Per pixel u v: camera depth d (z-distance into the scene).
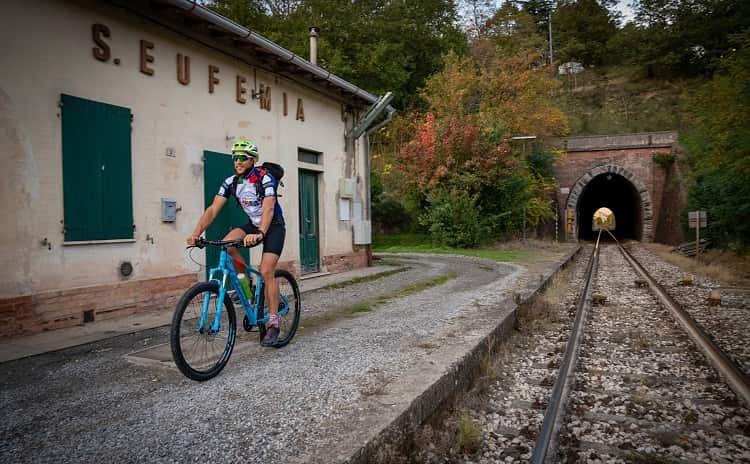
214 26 7.99
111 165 6.79
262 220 4.40
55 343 5.43
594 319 8.02
